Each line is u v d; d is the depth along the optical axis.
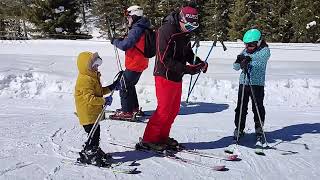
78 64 4.74
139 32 6.87
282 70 12.18
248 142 6.12
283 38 36.69
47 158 5.26
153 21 36.22
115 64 12.55
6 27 39.25
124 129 6.64
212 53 16.72
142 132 6.50
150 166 5.06
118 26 29.81
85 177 4.70
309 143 6.14
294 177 4.89
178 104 5.40
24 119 7.20
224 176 4.86
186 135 6.40
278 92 9.18
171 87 5.18
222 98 8.97
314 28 35.28
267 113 7.91
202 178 4.79
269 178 4.84
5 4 38.38
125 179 4.68
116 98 8.78
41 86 9.41
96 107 4.88
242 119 6.04
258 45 5.80
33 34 37.81
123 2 34.47
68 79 9.88
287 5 36.97
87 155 5.03
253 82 5.81
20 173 4.77
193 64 5.30
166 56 4.98
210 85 9.59
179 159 5.26
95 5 43.34
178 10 5.09
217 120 7.36
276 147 5.93
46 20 37.00
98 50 17.83
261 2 37.69
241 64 5.66
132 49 6.97
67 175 4.74
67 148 5.66
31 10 36.97
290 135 6.53
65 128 6.65
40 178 4.65
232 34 37.06
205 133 6.53
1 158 5.21
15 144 5.77
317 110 8.20
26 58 13.31
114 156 5.37
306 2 35.69
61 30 36.78
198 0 37.53
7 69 10.78
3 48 18.84
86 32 43.53
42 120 7.15
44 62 12.60
